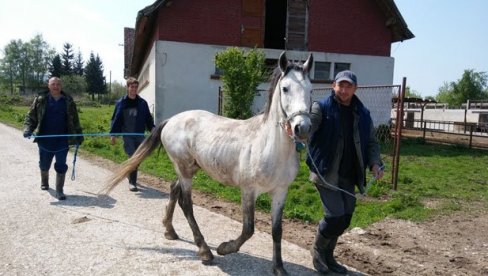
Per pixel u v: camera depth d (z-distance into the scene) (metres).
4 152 11.81
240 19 17.08
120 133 7.56
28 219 5.66
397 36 19.08
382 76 18.98
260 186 3.94
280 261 4.11
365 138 3.97
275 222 4.04
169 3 15.80
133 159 5.20
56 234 5.11
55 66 92.69
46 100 6.75
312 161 3.97
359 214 6.74
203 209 6.57
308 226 6.02
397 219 6.52
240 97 14.30
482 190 8.84
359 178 4.00
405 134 24.66
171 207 5.02
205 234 5.36
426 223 6.34
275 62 18.55
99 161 11.09
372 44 18.84
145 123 7.95
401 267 4.63
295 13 18.14
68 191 7.41
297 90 3.46
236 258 4.57
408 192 8.37
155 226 5.61
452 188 8.95
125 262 4.35
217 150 4.28
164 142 5.03
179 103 16.38
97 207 6.43
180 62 16.27
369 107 17.91
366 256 4.95
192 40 16.47
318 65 18.59
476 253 5.12
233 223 5.88
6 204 6.37
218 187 8.13
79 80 81.50
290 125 3.47
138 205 6.67
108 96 81.00
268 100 3.87
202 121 4.70
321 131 3.91
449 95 65.50
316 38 18.31
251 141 3.99
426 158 13.81
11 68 96.75
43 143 6.83
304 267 4.41
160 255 4.58
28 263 4.23
